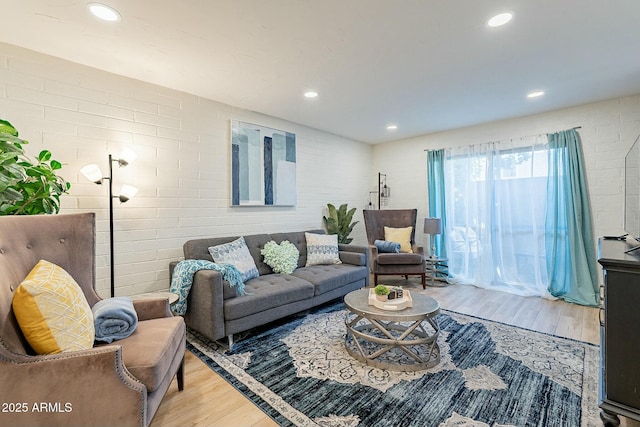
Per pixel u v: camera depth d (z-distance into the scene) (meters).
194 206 3.17
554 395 1.78
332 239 3.98
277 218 4.02
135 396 1.20
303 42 2.14
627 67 2.57
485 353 2.30
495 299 3.69
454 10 1.79
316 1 1.70
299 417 1.61
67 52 2.27
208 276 2.31
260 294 2.59
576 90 3.08
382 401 1.73
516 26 1.96
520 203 3.98
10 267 1.34
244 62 2.44
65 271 1.53
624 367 1.42
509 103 3.46
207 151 3.27
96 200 2.54
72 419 1.14
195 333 2.70
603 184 3.41
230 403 1.73
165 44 2.16
